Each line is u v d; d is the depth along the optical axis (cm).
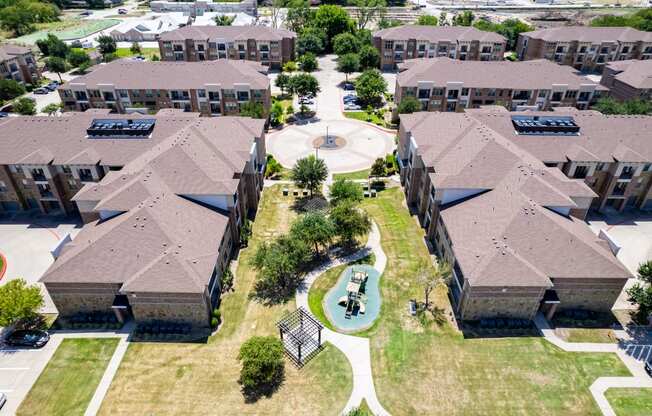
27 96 11775
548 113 7200
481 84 9875
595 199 6944
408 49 13838
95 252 4675
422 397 4059
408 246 6012
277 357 4066
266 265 5059
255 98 9775
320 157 8494
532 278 4484
